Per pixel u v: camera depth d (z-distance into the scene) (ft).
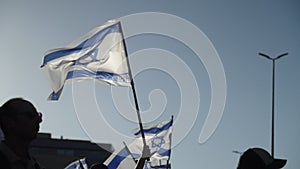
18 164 14.78
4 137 15.11
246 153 15.28
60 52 33.91
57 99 33.19
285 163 15.08
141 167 23.12
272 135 79.05
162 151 51.16
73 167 53.42
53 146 174.91
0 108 15.15
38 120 15.26
